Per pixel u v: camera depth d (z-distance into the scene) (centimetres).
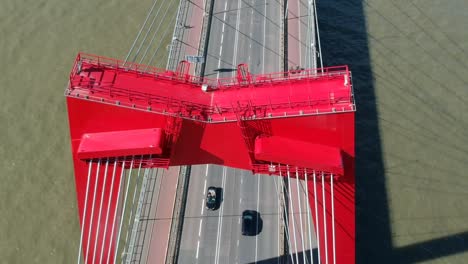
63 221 5703
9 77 6906
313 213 3916
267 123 3369
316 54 6356
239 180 5550
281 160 3356
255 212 5284
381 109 6612
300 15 6975
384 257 5366
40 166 6109
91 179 3688
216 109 3438
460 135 6297
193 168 5653
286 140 3469
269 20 6919
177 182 5500
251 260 4991
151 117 3412
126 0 7881
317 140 3444
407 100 6675
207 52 6562
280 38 6688
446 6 7731
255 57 6481
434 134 6325
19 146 6259
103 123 3456
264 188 5484
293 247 5028
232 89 3541
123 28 7512
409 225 5584
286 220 5128
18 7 7712
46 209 5784
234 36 6738
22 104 6644
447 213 5653
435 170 6006
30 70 7000
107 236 3962
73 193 5922
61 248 5503
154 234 5122
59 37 7388
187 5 7138
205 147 3631
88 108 3369
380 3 7838
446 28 7450
